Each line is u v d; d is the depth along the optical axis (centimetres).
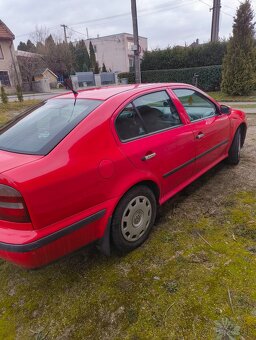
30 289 229
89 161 207
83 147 208
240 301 198
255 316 186
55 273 242
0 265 262
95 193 212
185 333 180
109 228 231
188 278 222
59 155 196
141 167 248
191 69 1789
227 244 256
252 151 502
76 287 225
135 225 254
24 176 176
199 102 351
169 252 253
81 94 277
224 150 401
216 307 195
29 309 210
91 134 215
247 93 1434
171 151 283
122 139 238
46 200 184
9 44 3130
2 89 1427
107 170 218
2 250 185
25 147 209
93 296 215
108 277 231
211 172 415
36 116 258
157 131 275
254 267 226
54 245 193
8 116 1121
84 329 190
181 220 300
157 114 282
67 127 215
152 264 241
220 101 1366
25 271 249
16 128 248
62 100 274
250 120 805
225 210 312
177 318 190
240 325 181
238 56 1373
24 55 3675
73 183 197
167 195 297
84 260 254
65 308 207
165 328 185
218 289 209
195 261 239
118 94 258
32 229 182
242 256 239
